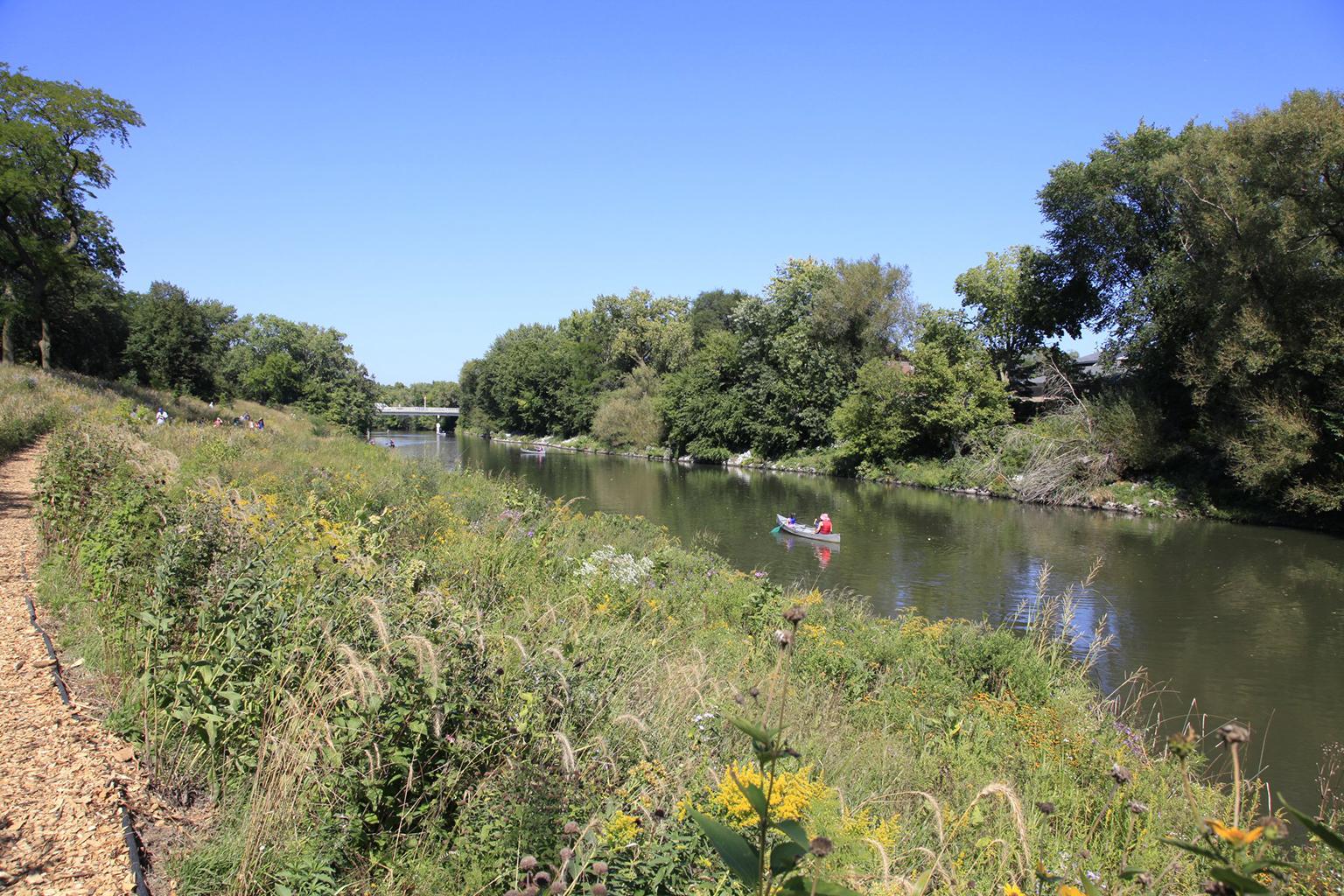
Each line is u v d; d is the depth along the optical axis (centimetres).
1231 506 2778
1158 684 1111
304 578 564
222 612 473
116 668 535
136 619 555
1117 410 3222
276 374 7138
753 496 3372
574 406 7762
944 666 900
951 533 2402
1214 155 2641
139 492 745
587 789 395
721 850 171
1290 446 2452
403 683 417
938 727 719
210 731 425
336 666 434
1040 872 342
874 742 636
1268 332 2462
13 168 3228
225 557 558
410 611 498
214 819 400
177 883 350
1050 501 3238
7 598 699
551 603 804
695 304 8762
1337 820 643
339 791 387
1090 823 504
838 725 662
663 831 342
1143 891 330
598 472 4547
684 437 5800
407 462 2392
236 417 4541
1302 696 1066
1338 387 2398
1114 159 3544
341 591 523
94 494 864
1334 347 2391
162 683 472
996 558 1980
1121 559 1994
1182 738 194
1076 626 1378
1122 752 643
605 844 337
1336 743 910
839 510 2927
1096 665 1187
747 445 5528
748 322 5450
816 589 1493
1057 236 3928
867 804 466
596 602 898
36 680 529
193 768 438
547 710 462
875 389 4200
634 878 315
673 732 489
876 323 4838
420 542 993
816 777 475
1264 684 1110
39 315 3622
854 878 306
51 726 466
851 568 1853
